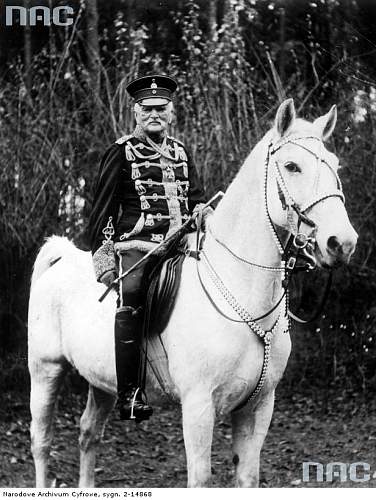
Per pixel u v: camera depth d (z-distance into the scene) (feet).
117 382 13.34
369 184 24.66
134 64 25.55
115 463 20.04
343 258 10.89
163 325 12.99
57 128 24.43
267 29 27.89
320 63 27.20
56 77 24.77
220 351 12.23
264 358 12.39
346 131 24.97
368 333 25.16
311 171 11.31
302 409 24.25
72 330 14.84
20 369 23.21
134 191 13.70
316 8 26.91
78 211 23.89
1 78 25.77
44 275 16.10
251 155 12.38
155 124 13.66
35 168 23.99
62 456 20.10
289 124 11.74
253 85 25.72
